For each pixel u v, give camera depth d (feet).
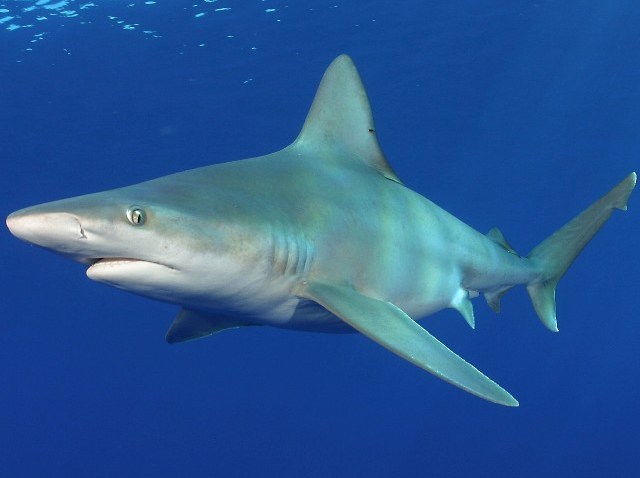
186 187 3.97
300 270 4.23
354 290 4.30
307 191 4.48
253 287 4.07
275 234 4.06
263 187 4.29
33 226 3.31
